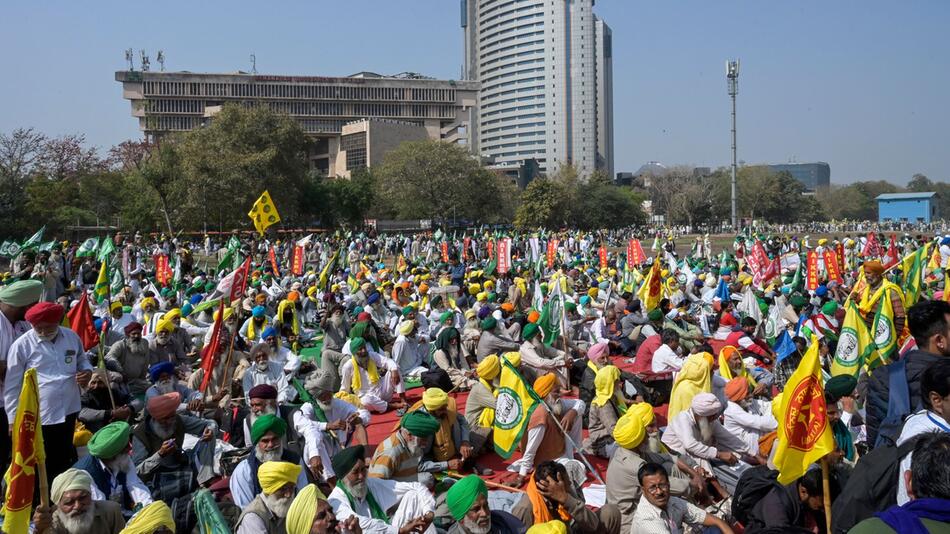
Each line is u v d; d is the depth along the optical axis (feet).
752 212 391.45
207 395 35.73
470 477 19.30
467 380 42.34
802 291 68.69
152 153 226.38
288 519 18.07
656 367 39.60
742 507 21.15
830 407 23.50
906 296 47.50
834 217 472.03
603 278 81.97
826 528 20.20
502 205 301.63
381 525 20.62
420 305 62.85
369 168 378.53
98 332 40.11
